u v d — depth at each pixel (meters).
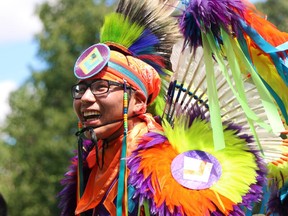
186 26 3.21
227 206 2.98
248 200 3.03
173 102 3.40
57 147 21.47
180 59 3.39
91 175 3.34
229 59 3.16
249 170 3.08
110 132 3.17
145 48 3.38
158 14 3.39
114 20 3.36
